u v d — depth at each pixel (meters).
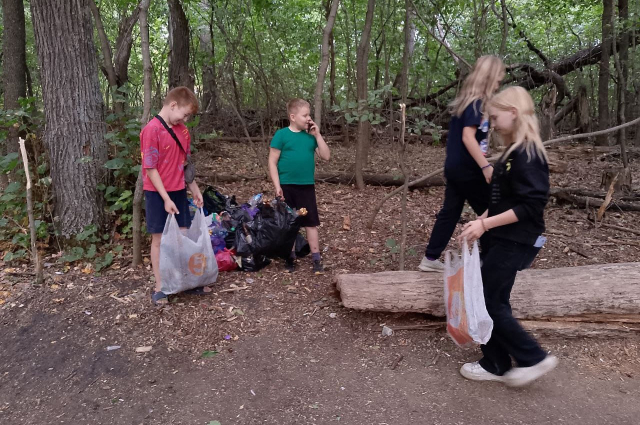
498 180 2.56
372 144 9.30
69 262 4.34
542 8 11.28
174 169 3.61
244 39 8.75
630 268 3.43
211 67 9.79
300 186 4.14
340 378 2.95
